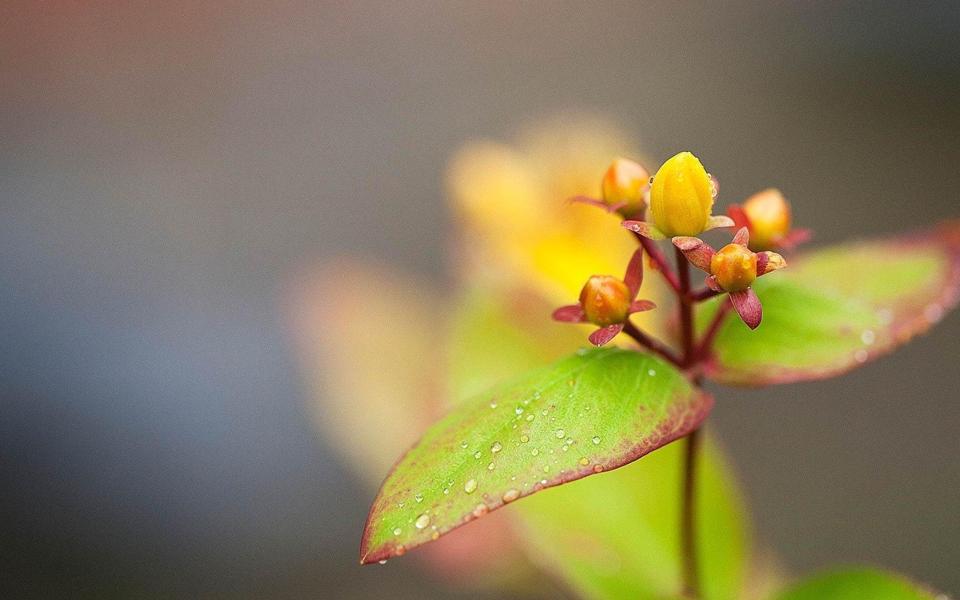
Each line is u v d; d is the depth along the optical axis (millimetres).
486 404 352
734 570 419
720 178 828
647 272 431
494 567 531
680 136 875
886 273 395
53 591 648
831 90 907
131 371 729
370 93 970
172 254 811
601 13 1035
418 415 536
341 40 1025
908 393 712
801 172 830
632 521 417
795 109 894
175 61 995
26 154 888
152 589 659
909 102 886
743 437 694
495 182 442
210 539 681
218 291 784
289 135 929
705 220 353
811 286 381
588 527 417
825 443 686
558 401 351
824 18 963
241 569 671
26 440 690
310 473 708
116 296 772
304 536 683
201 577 667
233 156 905
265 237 825
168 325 757
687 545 386
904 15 926
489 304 444
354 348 564
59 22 1000
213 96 965
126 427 708
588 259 440
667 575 412
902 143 848
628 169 362
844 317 375
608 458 347
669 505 418
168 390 725
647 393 353
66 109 938
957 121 861
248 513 690
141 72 980
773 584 520
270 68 998
